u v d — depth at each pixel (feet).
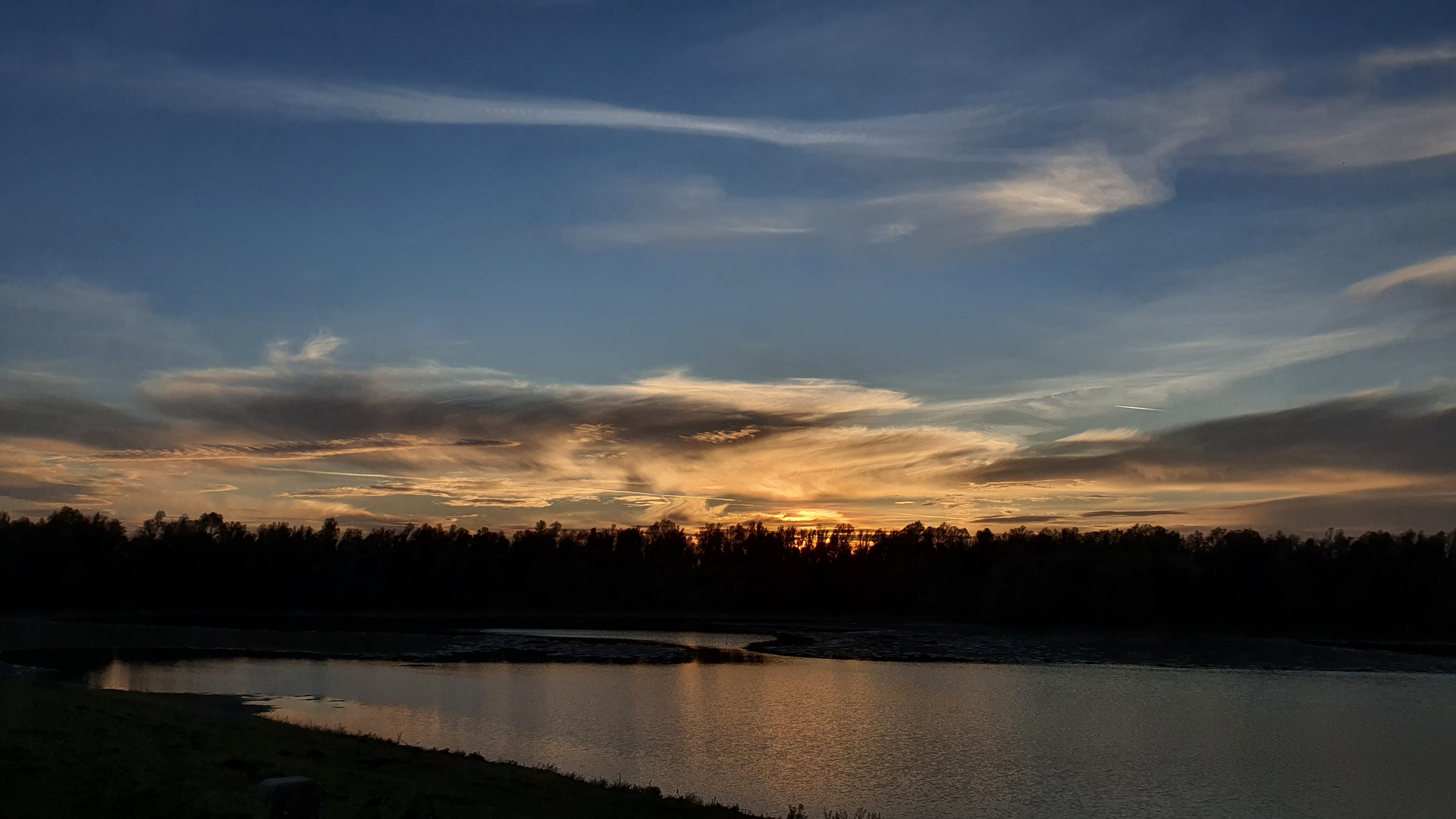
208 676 260.42
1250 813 140.56
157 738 95.20
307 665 298.35
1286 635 523.29
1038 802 142.31
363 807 77.25
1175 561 560.20
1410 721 227.61
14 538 568.82
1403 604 528.63
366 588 634.84
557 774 116.57
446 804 83.46
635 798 103.35
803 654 380.17
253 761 88.99
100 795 68.49
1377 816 140.26
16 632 409.49
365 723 185.57
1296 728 215.92
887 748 177.99
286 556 640.17
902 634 500.33
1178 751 185.78
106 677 252.83
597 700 230.27
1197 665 358.23
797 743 178.81
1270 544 577.43
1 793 65.82
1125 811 139.13
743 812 110.63
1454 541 561.02
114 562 593.42
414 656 339.36
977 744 185.26
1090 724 214.90
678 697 240.12
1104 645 432.25
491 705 215.31
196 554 615.57
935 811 133.80
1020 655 387.34
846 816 125.80
